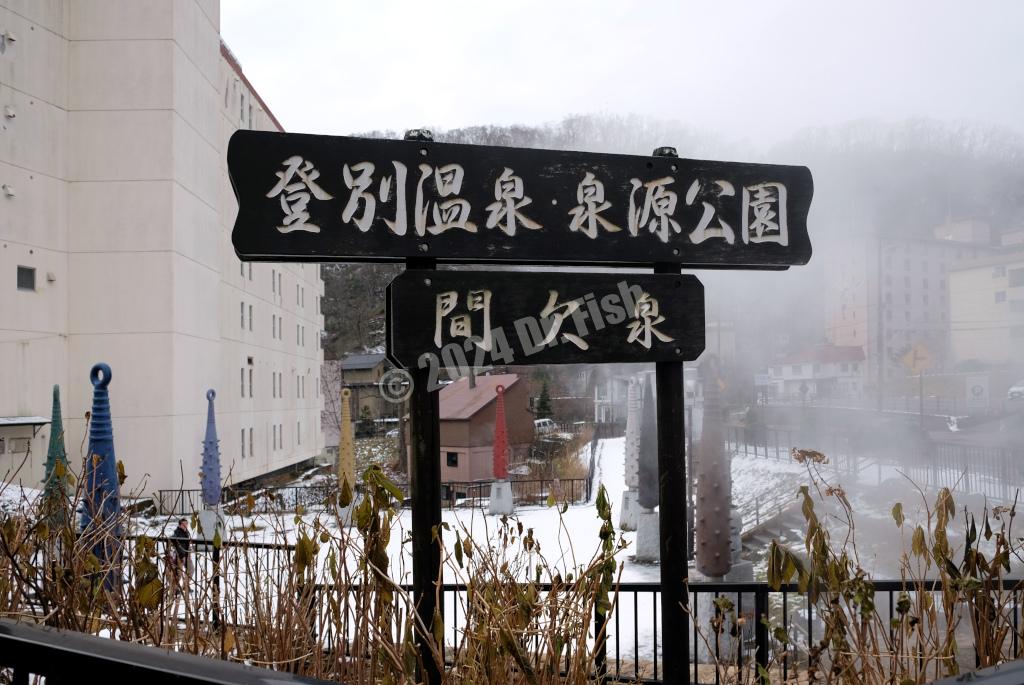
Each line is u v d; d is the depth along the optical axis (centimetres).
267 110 3594
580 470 2542
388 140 274
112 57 2325
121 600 309
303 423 4078
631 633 721
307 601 281
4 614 261
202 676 107
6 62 2108
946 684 116
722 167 317
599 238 297
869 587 272
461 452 2970
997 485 1386
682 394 310
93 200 2316
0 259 2084
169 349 2316
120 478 399
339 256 267
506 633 228
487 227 283
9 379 2091
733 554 786
